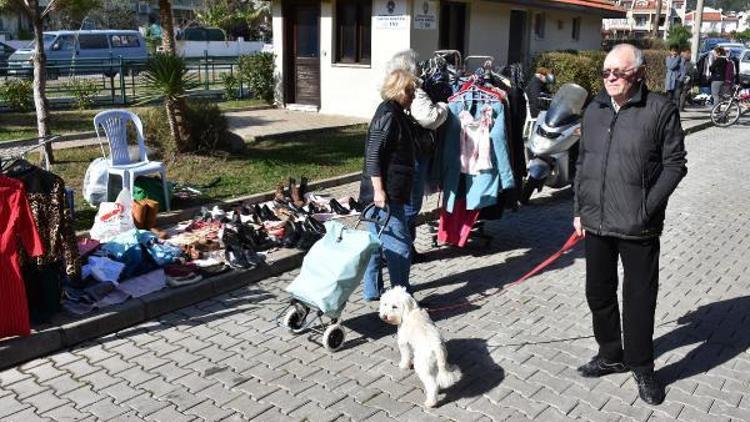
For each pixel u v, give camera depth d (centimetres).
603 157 408
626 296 423
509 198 686
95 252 565
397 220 535
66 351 473
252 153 1083
